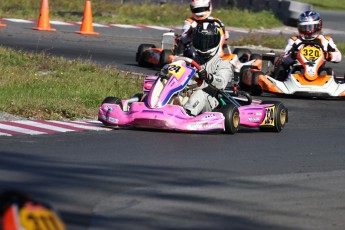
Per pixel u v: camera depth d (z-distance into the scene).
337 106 48.69
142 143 30.09
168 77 33.53
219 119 32.97
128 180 22.98
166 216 19.16
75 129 33.25
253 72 51.97
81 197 20.42
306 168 27.14
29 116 36.34
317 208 21.23
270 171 26.06
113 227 17.77
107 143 29.69
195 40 35.38
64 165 24.58
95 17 93.00
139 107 32.88
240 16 104.81
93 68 53.09
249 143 32.00
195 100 33.78
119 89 45.50
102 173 23.72
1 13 88.12
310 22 53.03
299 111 45.66
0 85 42.50
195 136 32.75
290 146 32.09
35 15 90.06
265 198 21.97
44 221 8.76
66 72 50.47
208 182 23.56
